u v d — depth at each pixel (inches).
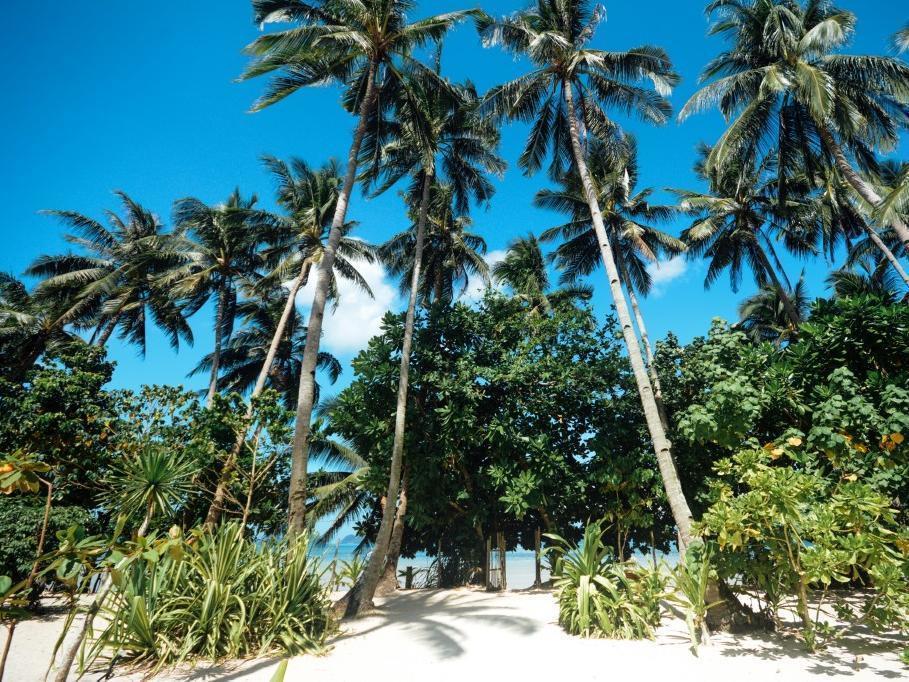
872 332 347.3
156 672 246.4
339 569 533.0
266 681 237.1
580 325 676.1
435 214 868.0
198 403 573.0
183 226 954.7
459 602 491.5
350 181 531.8
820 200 886.4
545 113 628.4
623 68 574.2
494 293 724.0
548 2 617.3
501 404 636.7
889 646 255.0
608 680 230.2
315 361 456.1
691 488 546.9
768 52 637.3
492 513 666.2
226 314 1008.2
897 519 305.9
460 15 566.3
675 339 574.2
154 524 483.5
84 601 491.8
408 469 608.4
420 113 619.2
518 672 249.8
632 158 850.1
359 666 265.9
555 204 864.3
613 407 616.7
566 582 350.6
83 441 505.0
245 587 304.5
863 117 586.2
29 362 872.3
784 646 266.7
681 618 353.1
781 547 263.4
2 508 440.5
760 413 368.5
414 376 613.9
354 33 518.6
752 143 642.8
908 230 505.7
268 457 527.2
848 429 318.0
